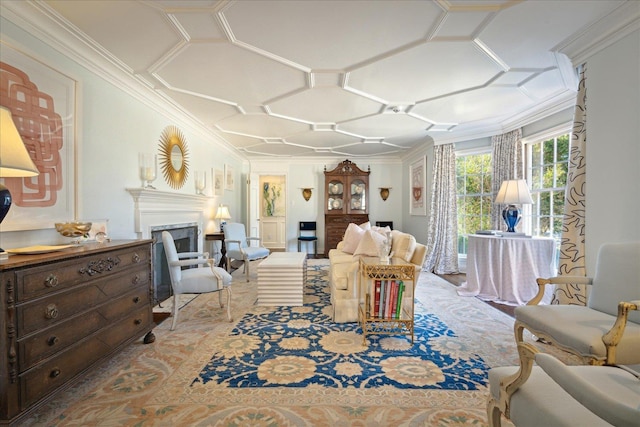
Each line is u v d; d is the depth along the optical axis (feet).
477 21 6.63
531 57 8.18
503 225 13.89
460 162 16.61
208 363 6.55
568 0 5.93
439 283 13.92
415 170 20.24
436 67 8.75
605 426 2.72
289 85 10.00
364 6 6.13
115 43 7.47
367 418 4.81
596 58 7.11
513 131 13.57
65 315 4.99
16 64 6.07
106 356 5.91
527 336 7.98
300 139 17.66
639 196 6.20
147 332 7.35
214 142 17.16
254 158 23.04
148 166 10.57
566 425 2.79
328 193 22.38
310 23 6.70
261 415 4.87
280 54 8.03
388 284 7.66
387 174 23.40
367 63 8.50
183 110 12.46
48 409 5.00
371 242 8.94
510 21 6.62
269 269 10.58
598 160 7.09
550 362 2.88
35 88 6.48
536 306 6.07
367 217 22.17
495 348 7.29
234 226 16.06
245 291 12.62
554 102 11.09
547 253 10.84
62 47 7.08
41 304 4.55
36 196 6.52
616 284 5.52
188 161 14.14
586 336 4.66
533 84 9.90
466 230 16.39
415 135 16.78
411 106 12.01
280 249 25.91
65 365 4.97
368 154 22.20
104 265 5.95
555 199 11.78
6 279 4.05
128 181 9.81
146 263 7.46
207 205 16.42
